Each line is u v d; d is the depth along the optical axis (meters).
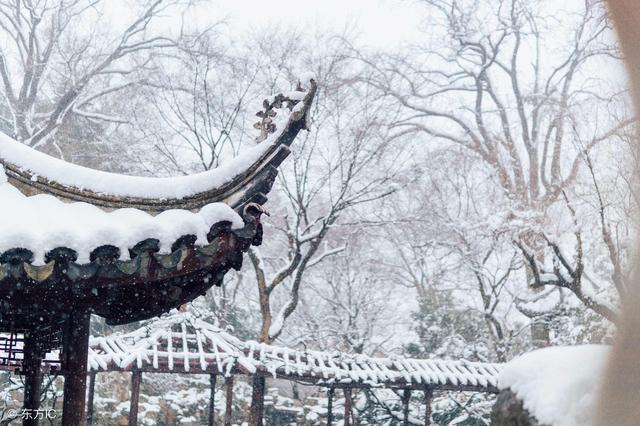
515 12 25.06
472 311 23.50
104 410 19.48
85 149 24.19
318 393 23.36
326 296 26.39
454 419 19.00
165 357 13.48
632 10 3.01
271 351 14.55
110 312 6.21
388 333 27.53
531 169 24.41
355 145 20.23
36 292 5.11
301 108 5.59
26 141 22.64
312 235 19.59
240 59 22.28
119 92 25.52
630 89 3.18
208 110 20.19
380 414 19.89
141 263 5.09
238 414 21.53
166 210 5.33
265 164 5.56
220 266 5.72
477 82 25.30
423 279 25.78
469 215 23.28
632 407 2.41
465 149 25.27
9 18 23.50
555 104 22.92
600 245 18.69
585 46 21.91
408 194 26.06
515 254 20.09
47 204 5.15
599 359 2.65
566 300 19.25
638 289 2.64
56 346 6.83
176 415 20.56
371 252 26.56
